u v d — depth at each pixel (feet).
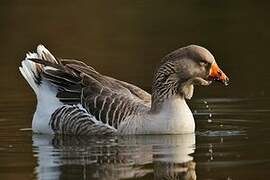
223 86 67.41
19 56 83.51
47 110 54.08
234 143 49.14
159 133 51.78
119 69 75.66
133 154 46.96
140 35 90.99
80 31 93.20
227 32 90.12
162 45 85.10
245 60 78.02
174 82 52.13
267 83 67.82
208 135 51.67
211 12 101.35
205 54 52.24
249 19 96.12
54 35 91.81
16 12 101.09
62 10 102.32
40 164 44.86
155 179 41.34
